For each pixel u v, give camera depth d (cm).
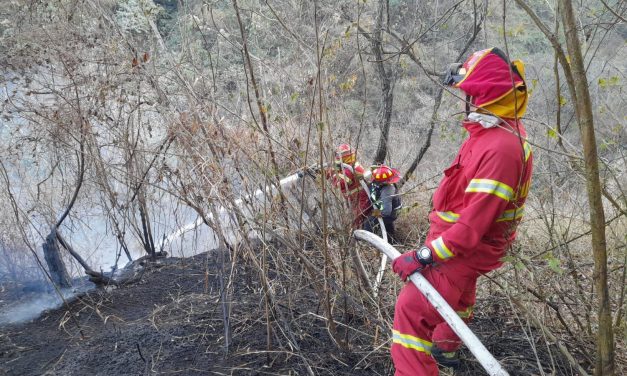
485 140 241
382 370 311
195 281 436
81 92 384
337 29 385
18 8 374
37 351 349
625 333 252
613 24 266
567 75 197
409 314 257
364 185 375
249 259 389
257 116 341
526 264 274
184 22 361
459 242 237
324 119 328
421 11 526
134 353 335
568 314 349
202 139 319
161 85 362
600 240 194
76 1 377
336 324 351
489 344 333
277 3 368
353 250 335
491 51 244
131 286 441
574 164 271
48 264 433
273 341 340
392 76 535
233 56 397
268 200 318
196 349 338
